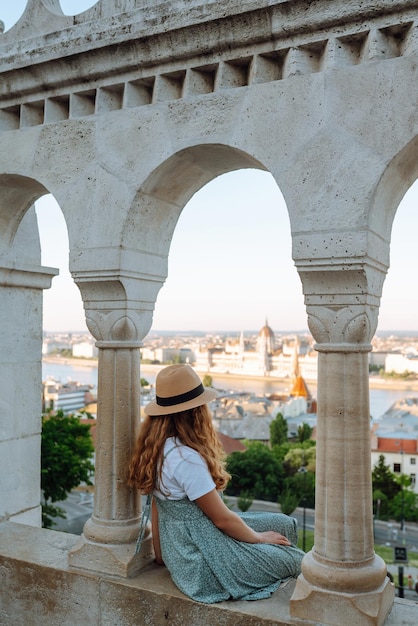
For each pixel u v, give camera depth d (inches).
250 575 105.7
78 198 123.6
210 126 110.4
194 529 105.2
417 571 1146.0
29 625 122.6
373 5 94.9
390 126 94.7
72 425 546.3
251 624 99.8
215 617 102.6
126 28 115.8
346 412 98.2
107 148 121.2
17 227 156.0
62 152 126.9
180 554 105.6
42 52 125.9
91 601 115.2
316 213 99.3
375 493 1723.7
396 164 96.3
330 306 99.2
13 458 161.0
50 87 129.2
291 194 101.7
